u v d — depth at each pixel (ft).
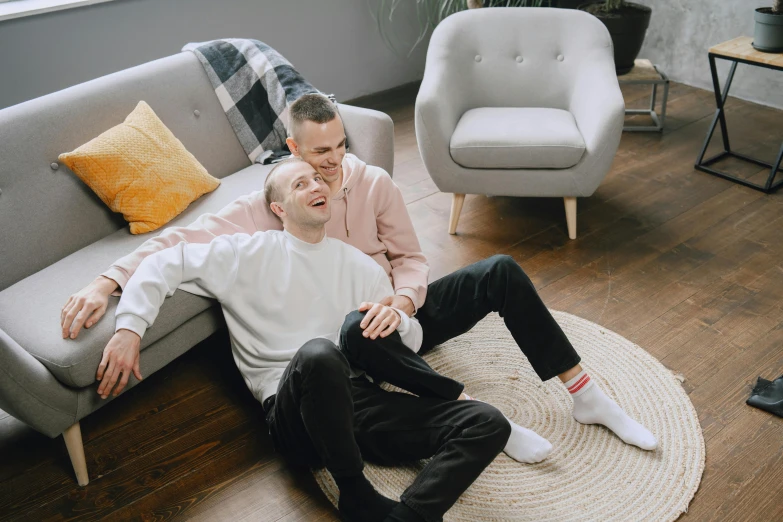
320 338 4.67
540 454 5.32
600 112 7.65
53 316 5.35
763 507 4.99
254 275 5.38
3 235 5.97
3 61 8.65
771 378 6.14
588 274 7.66
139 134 6.52
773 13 8.68
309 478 5.40
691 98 11.92
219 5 10.25
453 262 7.95
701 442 5.51
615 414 5.55
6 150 6.08
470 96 8.74
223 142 7.64
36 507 5.27
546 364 5.46
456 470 4.59
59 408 5.04
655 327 6.82
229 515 5.13
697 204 8.91
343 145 5.54
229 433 5.86
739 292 7.27
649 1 12.42
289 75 7.68
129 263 5.37
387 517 4.57
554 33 8.55
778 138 10.38
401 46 12.76
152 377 6.51
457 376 6.29
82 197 6.46
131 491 5.36
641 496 5.09
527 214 8.88
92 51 9.31
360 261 5.63
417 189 9.52
